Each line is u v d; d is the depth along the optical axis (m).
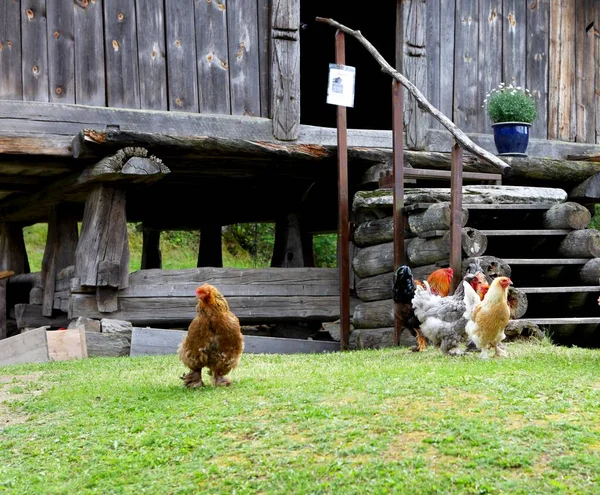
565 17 14.69
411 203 11.42
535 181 14.22
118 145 11.24
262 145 12.15
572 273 11.25
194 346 7.48
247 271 12.80
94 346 11.39
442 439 5.50
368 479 5.00
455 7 13.85
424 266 11.15
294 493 4.94
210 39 12.40
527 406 6.19
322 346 12.55
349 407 6.39
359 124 19.44
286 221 15.67
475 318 8.61
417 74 13.45
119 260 11.92
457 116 13.82
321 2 17.64
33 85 11.41
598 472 4.91
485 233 10.55
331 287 13.20
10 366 10.19
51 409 7.34
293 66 12.69
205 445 5.87
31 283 15.08
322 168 13.52
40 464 5.94
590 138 14.91
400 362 8.78
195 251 26.12
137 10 12.00
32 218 15.95
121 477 5.51
